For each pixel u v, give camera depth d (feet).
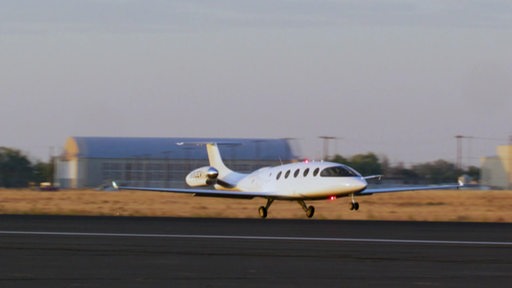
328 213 536.01
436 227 349.61
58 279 191.11
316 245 265.95
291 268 210.79
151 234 303.68
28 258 228.02
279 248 256.11
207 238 288.51
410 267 213.05
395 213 534.37
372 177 520.01
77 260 224.12
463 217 461.78
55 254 237.25
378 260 226.79
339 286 183.73
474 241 283.38
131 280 190.49
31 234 302.45
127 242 272.72
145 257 231.50
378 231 322.96
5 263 217.56
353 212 560.20
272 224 362.94
